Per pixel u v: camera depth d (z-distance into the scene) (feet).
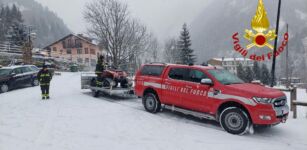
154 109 31.91
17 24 134.51
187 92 28.25
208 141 22.58
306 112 30.78
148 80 32.60
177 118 29.94
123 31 104.73
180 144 21.76
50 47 207.10
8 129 25.21
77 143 21.63
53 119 28.73
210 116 26.55
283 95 24.52
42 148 20.48
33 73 61.00
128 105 36.76
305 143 22.56
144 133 24.40
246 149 20.97
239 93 24.44
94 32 103.45
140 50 120.06
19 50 118.32
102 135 23.68
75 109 33.76
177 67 30.19
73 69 135.64
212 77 26.76
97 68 42.80
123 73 43.19
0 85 52.60
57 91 50.34
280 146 21.77
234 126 24.49
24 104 37.45
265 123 23.07
